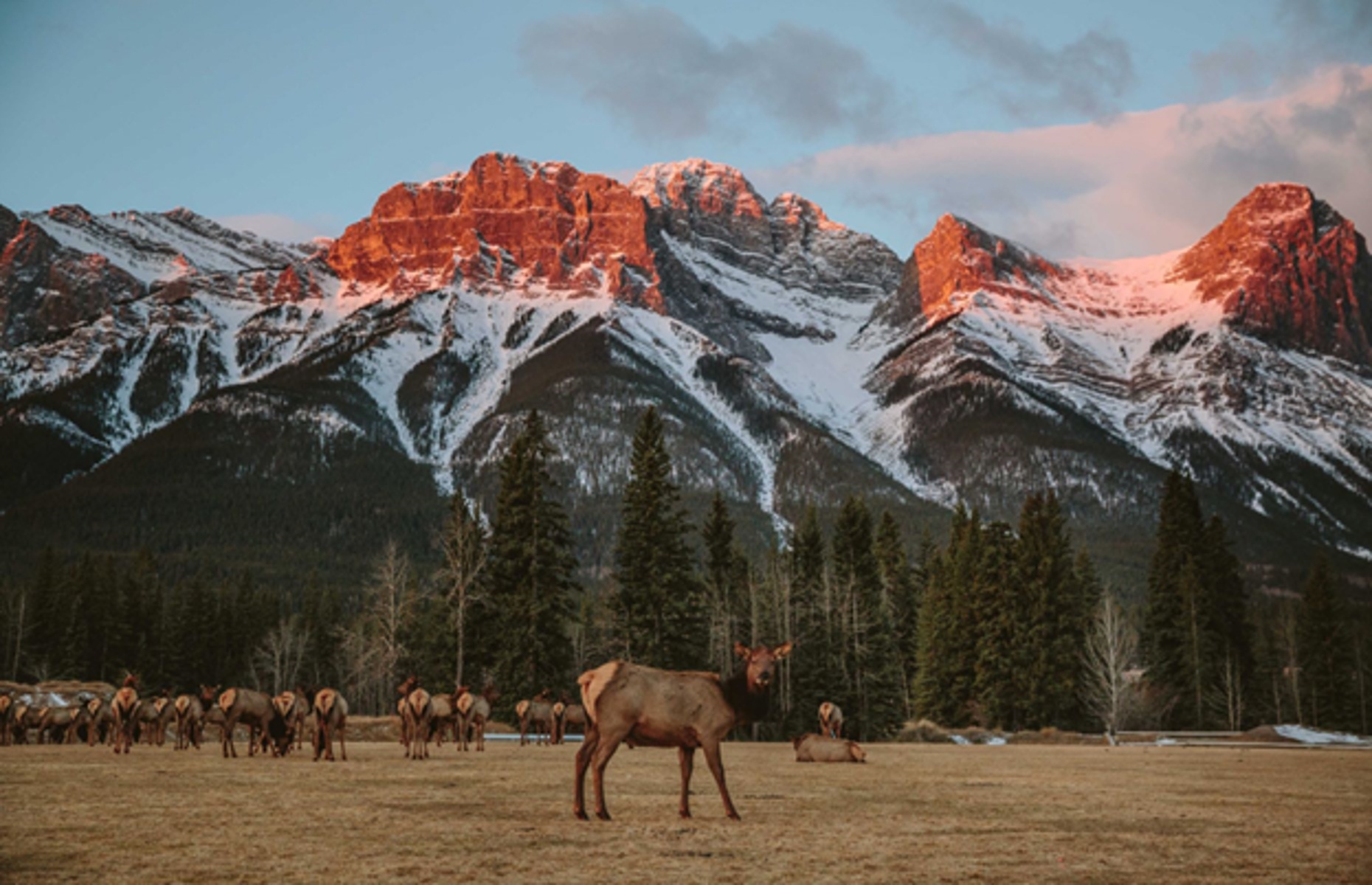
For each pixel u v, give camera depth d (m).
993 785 22.39
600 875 10.86
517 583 68.06
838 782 22.77
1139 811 17.22
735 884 10.52
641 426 74.38
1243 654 83.12
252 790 18.58
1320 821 16.11
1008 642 83.50
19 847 12.20
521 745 41.59
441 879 10.61
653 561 71.94
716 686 15.49
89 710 35.44
